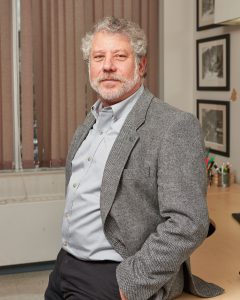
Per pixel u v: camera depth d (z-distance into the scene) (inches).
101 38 57.5
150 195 54.3
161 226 51.8
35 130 143.4
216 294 58.4
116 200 54.6
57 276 63.3
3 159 142.2
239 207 101.0
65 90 142.9
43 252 144.0
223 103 132.8
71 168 65.5
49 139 144.3
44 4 138.8
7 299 127.9
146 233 54.6
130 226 54.2
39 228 142.8
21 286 136.8
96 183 57.8
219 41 133.2
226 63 130.3
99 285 55.8
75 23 141.0
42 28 139.6
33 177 144.3
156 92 151.9
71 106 143.6
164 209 51.7
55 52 140.8
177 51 149.1
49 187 145.9
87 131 65.1
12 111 142.0
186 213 50.3
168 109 55.8
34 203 141.3
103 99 59.6
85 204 58.5
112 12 143.3
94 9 142.1
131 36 57.4
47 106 142.7
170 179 51.5
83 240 58.3
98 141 59.7
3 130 141.3
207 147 143.3
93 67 58.8
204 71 142.9
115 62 57.1
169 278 51.5
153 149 53.4
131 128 55.6
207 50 140.4
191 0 148.2
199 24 144.0
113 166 55.1
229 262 69.2
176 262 50.4
